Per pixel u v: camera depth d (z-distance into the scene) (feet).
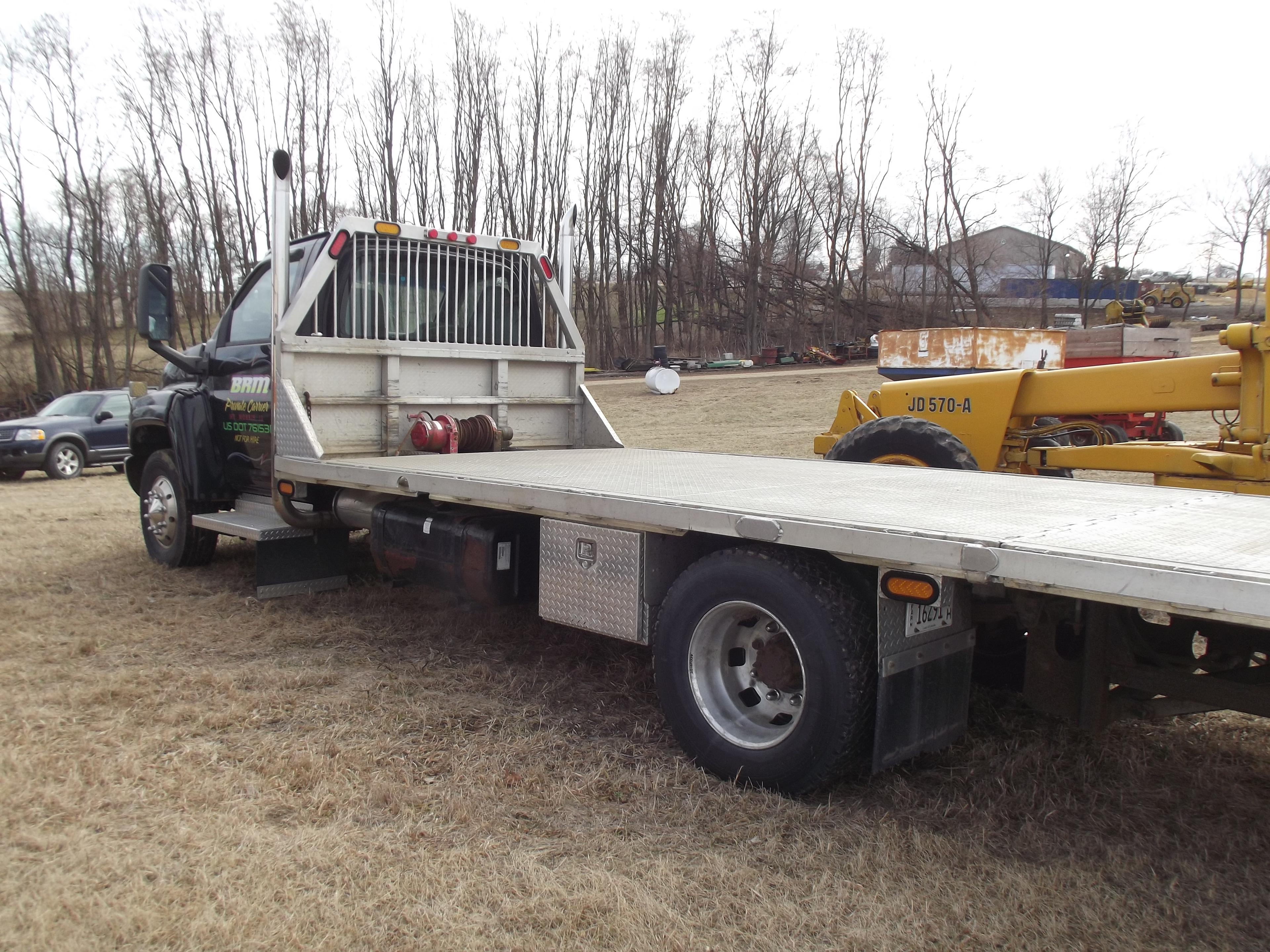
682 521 10.50
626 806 9.88
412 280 19.58
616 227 156.35
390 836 9.14
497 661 15.02
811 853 8.82
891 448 17.67
